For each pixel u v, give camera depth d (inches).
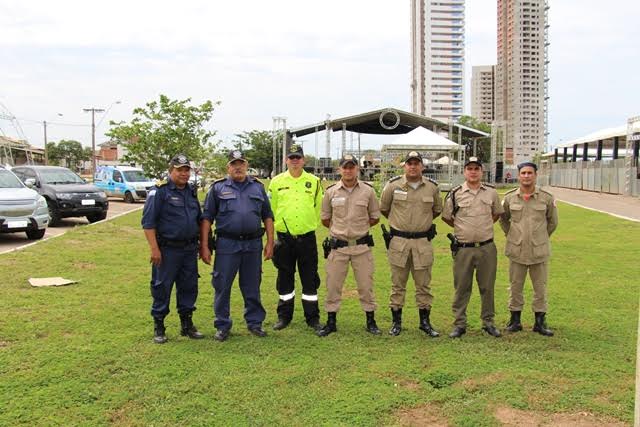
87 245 444.5
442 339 217.6
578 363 190.2
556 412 154.9
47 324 230.2
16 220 465.7
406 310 261.6
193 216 216.1
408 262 225.8
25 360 189.3
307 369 183.8
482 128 2190.0
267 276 336.8
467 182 226.5
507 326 232.4
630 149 1111.6
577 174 1475.1
